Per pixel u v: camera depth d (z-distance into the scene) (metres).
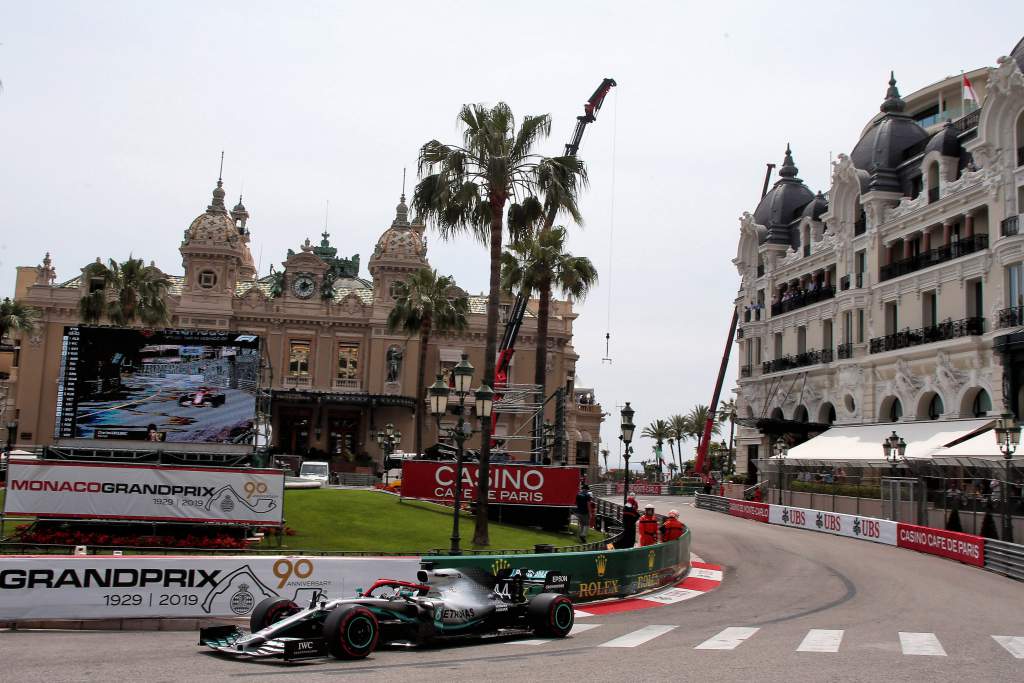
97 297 53.97
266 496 23.92
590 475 75.62
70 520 22.89
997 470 33.88
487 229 30.89
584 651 14.05
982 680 11.64
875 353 49.72
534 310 78.56
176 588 16.72
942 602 21.03
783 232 65.00
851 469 45.41
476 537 27.11
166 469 23.38
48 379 71.62
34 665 11.92
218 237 75.31
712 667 12.29
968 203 43.19
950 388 43.00
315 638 12.99
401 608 13.86
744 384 66.06
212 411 27.22
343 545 24.88
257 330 75.81
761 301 66.31
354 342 76.69
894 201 50.72
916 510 36.34
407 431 75.06
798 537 38.59
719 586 24.72
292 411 75.56
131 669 11.70
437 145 29.70
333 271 78.06
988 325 41.03
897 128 52.62
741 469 66.31
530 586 18.03
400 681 11.02
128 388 27.03
